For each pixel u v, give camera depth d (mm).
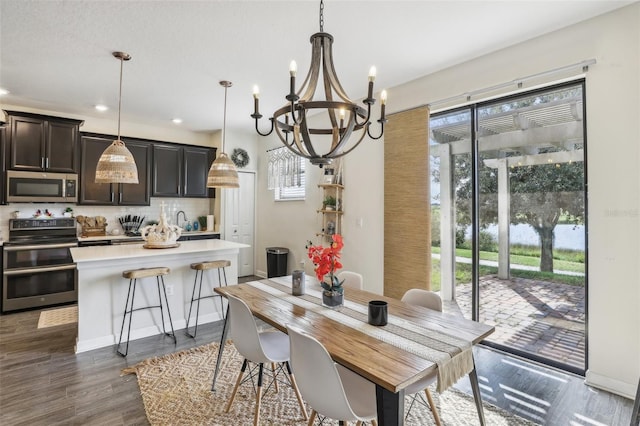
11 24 2465
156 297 3529
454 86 3207
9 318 3895
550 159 2795
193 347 3174
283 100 4195
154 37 2674
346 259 4328
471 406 2238
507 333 3055
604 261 2385
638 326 2250
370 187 4039
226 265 3725
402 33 2609
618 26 2312
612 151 2344
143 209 5449
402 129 3660
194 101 4250
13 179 4152
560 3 2242
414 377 1281
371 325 1823
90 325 3131
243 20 2434
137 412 2176
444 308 3500
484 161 3199
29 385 2477
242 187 6070
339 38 2686
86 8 2277
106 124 5117
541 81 2682
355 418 1406
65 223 4590
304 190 5203
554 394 2355
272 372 2557
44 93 3945
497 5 2258
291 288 2605
